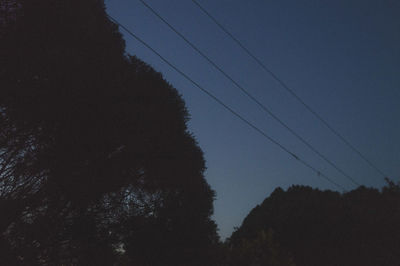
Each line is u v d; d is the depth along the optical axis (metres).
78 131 8.48
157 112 10.28
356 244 22.27
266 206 35.88
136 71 10.81
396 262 21.02
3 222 7.09
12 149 7.70
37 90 7.90
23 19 8.02
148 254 10.05
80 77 8.52
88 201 8.77
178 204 11.05
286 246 23.64
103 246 8.84
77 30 9.18
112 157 9.36
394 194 26.27
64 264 8.01
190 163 11.63
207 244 11.62
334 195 28.92
